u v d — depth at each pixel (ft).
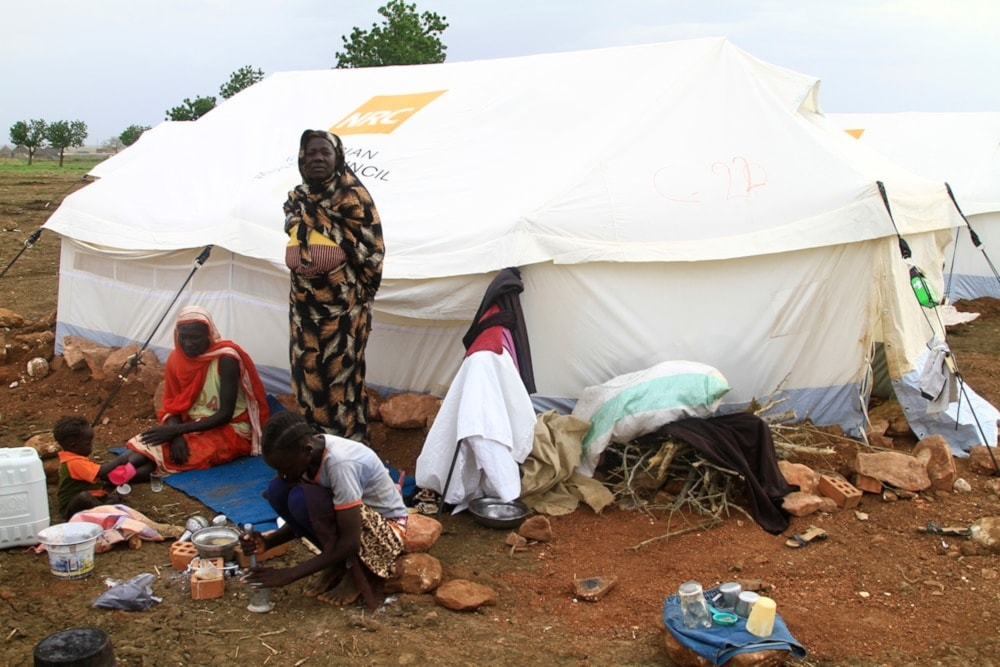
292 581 14.11
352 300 19.45
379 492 14.99
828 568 16.44
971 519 18.43
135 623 14.11
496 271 20.49
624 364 21.30
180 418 21.49
